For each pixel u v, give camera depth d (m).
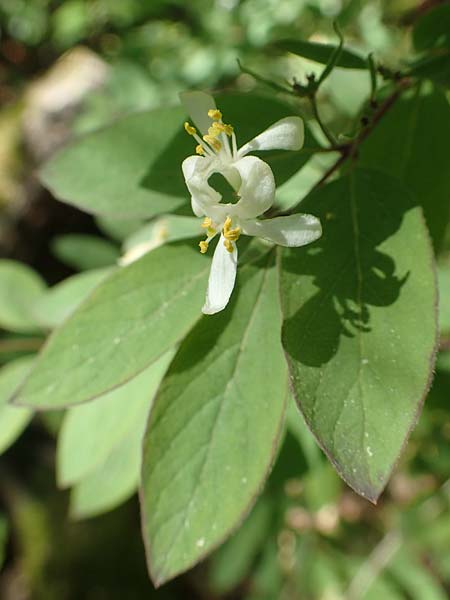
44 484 0.42
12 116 0.45
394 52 0.28
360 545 0.27
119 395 0.18
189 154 0.15
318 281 0.12
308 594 0.26
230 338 0.13
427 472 0.25
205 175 0.12
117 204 0.15
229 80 0.38
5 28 0.57
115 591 0.40
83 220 0.44
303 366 0.12
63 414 0.29
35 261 0.44
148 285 0.14
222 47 0.39
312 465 0.20
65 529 0.41
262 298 0.13
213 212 0.12
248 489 0.12
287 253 0.13
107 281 0.14
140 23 0.48
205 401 0.13
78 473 0.18
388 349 0.12
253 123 0.14
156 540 0.12
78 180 0.15
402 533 0.26
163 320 0.13
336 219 0.13
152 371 0.18
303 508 0.26
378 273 0.12
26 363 0.21
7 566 0.41
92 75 0.46
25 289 0.23
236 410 0.13
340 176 0.14
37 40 0.57
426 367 0.12
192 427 0.13
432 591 0.25
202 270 0.14
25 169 0.43
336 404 0.11
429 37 0.17
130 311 0.14
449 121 0.16
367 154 0.15
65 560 0.41
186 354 0.13
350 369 0.12
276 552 0.27
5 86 0.56
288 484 0.23
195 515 0.12
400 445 0.11
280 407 0.13
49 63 0.57
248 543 0.26
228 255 0.12
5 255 0.43
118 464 0.19
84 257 0.26
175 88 0.39
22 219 0.43
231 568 0.27
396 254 0.12
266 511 0.25
